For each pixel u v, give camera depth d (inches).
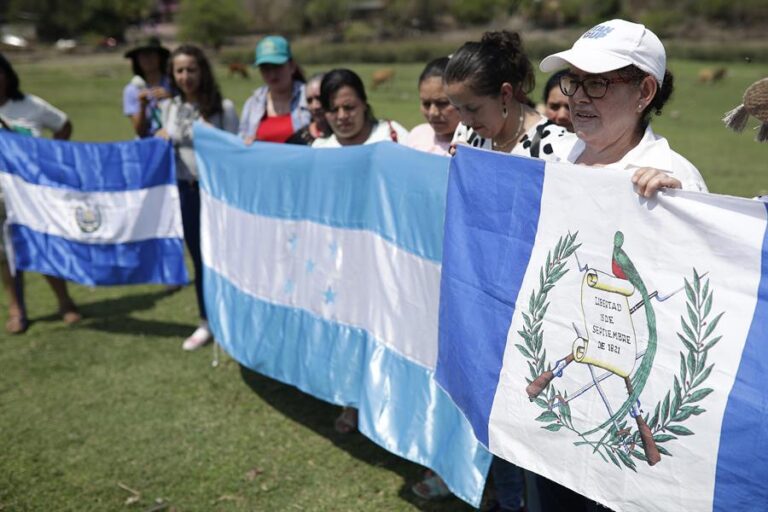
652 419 78.8
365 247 131.0
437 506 132.6
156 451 152.2
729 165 455.2
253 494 137.2
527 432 91.6
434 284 116.6
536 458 90.8
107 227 198.8
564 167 85.7
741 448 71.9
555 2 1879.9
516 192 91.8
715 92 1037.2
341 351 138.3
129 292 254.2
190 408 169.9
